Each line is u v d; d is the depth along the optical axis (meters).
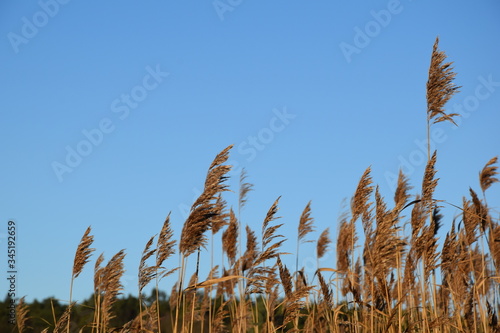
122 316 12.70
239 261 11.09
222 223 11.12
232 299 11.60
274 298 9.52
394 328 7.55
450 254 8.65
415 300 9.15
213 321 10.62
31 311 12.87
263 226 9.66
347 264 10.89
